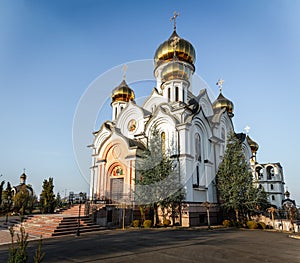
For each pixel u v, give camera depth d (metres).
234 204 30.38
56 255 12.68
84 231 22.48
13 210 43.09
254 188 32.16
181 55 41.12
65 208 30.83
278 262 11.82
